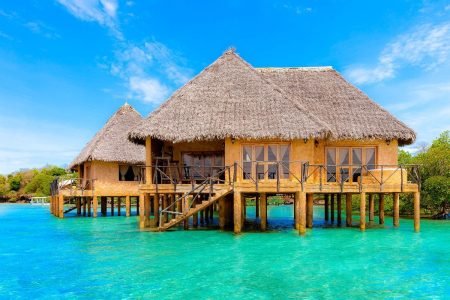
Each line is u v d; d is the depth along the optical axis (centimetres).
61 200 2817
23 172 7344
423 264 1177
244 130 1766
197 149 2106
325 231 1839
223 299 870
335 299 871
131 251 1384
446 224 2209
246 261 1211
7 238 1769
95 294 912
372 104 2077
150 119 1889
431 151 2653
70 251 1411
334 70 2330
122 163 2898
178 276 1050
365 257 1264
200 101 1920
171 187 1831
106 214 3156
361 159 2038
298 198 1759
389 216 2773
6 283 1008
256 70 2191
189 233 1788
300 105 1856
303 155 1845
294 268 1128
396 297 884
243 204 2073
